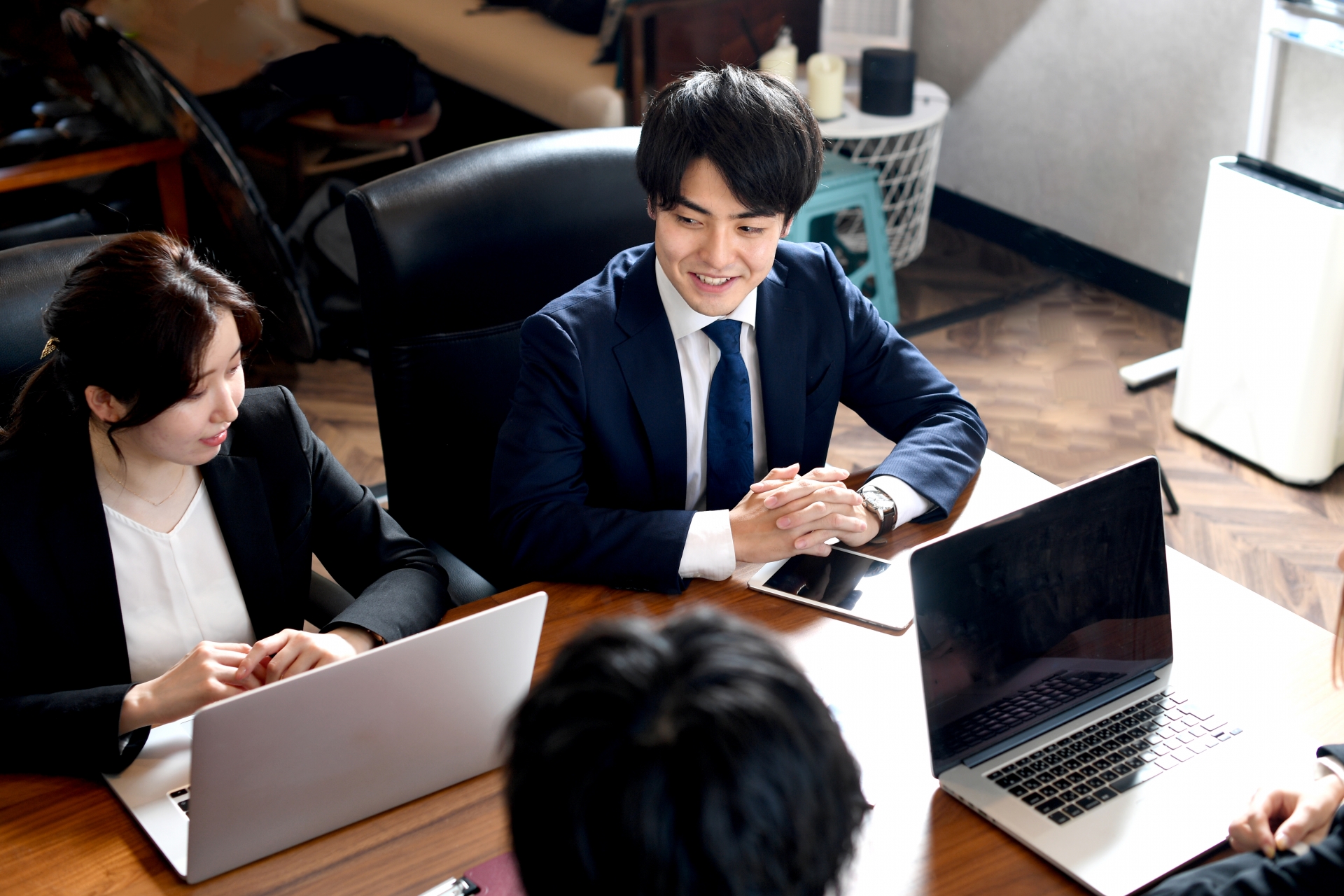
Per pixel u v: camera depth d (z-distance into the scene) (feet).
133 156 10.02
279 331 10.55
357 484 5.11
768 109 4.41
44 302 4.65
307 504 4.79
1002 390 10.60
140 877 3.39
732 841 1.69
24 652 4.23
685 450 5.08
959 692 3.65
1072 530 3.85
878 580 4.62
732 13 11.81
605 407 4.97
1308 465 9.17
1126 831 3.47
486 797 3.67
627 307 4.99
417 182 5.24
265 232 9.75
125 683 4.39
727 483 5.16
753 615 4.45
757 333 5.19
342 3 11.97
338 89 11.39
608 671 1.77
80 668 4.32
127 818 3.61
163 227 10.81
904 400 5.49
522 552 4.74
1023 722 3.82
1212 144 10.92
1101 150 11.94
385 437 5.52
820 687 4.08
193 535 4.55
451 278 5.32
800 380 5.29
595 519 4.69
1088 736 3.84
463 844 3.50
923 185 12.69
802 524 4.59
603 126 11.60
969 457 5.22
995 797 3.58
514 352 5.57
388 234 5.14
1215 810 3.55
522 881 1.85
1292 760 3.75
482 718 3.60
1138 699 4.01
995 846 3.46
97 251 3.98
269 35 11.54
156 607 4.51
